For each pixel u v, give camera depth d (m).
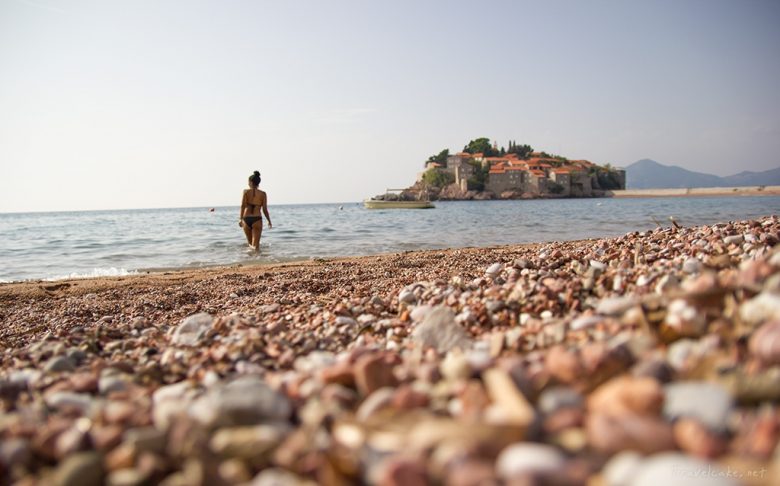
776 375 1.50
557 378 1.82
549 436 1.42
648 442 1.27
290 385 2.18
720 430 1.35
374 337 3.83
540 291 3.94
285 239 18.14
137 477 1.39
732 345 1.94
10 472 1.53
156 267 11.76
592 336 2.55
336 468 1.35
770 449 1.18
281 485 1.29
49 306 6.71
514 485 1.11
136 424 1.73
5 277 11.02
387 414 1.65
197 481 1.35
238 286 7.60
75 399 2.25
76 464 1.43
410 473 1.21
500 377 1.79
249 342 3.32
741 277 2.68
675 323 2.30
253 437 1.50
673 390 1.54
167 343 4.04
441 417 1.69
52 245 18.02
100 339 4.13
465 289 5.13
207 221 35.53
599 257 5.91
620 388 1.55
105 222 39.34
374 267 9.01
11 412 2.28
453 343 3.05
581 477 1.15
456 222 28.47
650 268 4.25
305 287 7.23
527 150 197.75
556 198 150.88
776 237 5.03
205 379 2.61
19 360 3.56
